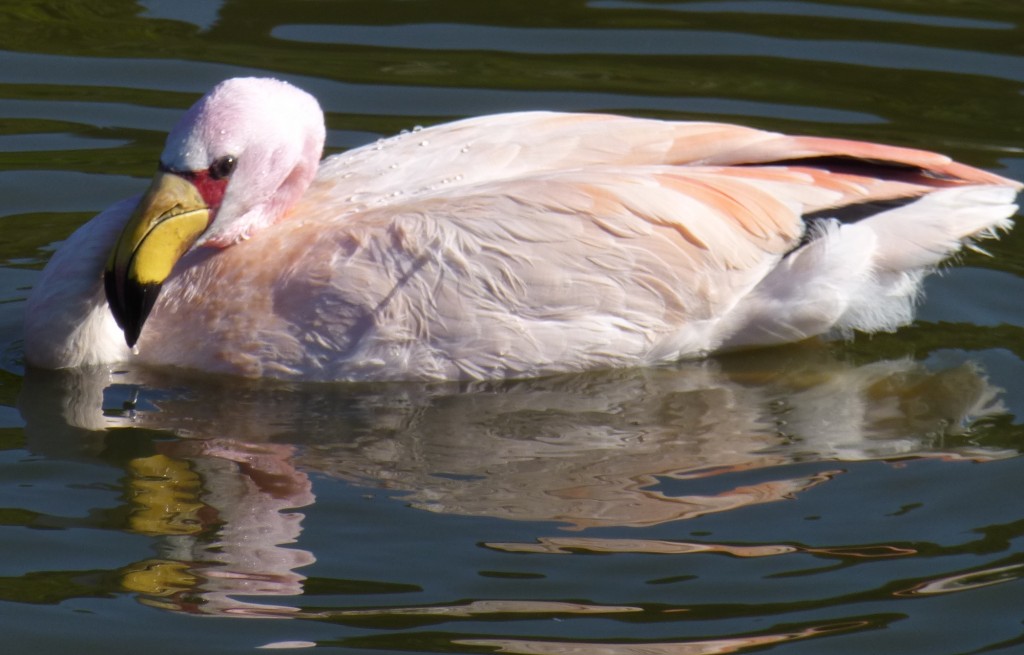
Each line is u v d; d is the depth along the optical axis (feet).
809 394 32.94
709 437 31.07
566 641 23.99
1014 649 23.93
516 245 32.45
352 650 23.76
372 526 27.37
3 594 25.21
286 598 25.17
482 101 45.60
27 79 46.37
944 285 37.52
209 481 29.09
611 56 48.73
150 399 32.60
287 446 30.55
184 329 33.65
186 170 32.83
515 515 27.78
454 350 32.68
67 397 32.60
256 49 48.80
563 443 30.76
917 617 24.68
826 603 25.05
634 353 33.50
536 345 32.78
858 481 29.04
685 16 51.37
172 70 47.16
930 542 26.84
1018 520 27.55
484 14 51.65
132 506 28.09
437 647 23.81
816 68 47.75
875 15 51.19
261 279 33.24
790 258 33.71
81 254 33.53
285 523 27.48
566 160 34.73
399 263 32.48
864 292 34.35
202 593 25.31
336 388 33.01
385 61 48.24
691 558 26.30
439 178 34.47
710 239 33.19
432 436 31.01
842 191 34.27
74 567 26.02
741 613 24.79
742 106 45.32
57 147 42.93
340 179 35.22
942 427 31.35
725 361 34.45
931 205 34.50
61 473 29.30
